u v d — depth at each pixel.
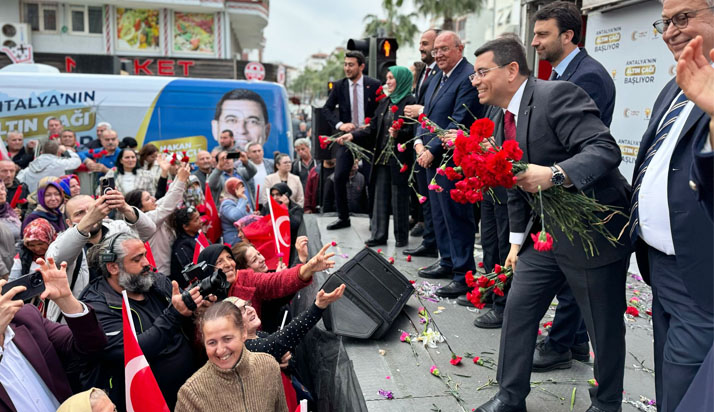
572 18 3.23
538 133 2.44
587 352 3.28
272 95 9.92
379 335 3.61
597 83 3.20
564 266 2.43
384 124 5.22
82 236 3.56
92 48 23.39
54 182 4.82
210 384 2.47
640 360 3.24
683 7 1.80
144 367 2.42
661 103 2.14
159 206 5.00
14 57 19.97
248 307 3.13
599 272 2.38
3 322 2.24
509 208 2.80
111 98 9.27
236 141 9.79
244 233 5.18
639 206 2.10
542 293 2.54
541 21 3.29
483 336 3.58
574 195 2.24
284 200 6.68
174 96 9.52
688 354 1.91
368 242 5.54
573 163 2.19
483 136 2.12
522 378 2.57
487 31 28.98
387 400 2.88
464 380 3.08
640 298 4.24
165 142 9.51
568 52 3.30
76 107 9.16
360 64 5.96
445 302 4.14
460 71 4.15
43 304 3.45
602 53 5.30
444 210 4.12
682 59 1.49
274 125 9.95
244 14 25.23
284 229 4.95
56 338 2.77
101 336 2.71
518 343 2.57
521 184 2.20
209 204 6.43
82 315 2.60
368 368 3.24
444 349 3.44
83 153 8.96
